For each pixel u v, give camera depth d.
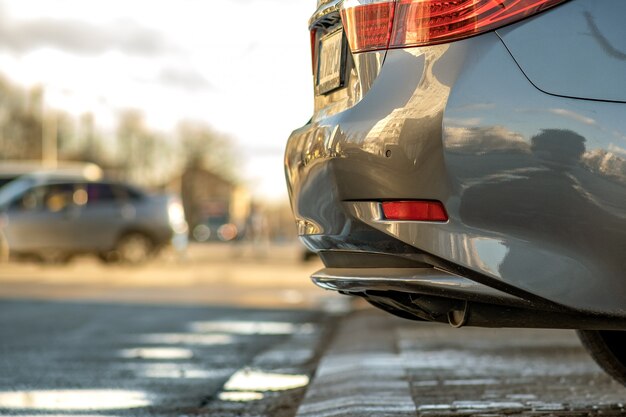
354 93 3.65
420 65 3.42
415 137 3.37
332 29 3.95
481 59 3.32
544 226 3.25
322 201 3.72
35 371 6.70
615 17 3.25
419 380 5.34
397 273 3.48
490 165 3.27
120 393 5.78
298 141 3.93
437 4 3.40
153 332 9.20
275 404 5.31
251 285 16.53
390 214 3.48
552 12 3.29
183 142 86.19
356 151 3.51
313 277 3.81
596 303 3.25
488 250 3.32
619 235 3.19
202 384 6.09
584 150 3.20
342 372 5.66
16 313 11.23
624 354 4.40
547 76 3.26
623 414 4.34
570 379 5.32
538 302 3.30
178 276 19.58
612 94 3.20
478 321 3.46
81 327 9.66
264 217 37.19
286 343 8.28
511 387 5.09
